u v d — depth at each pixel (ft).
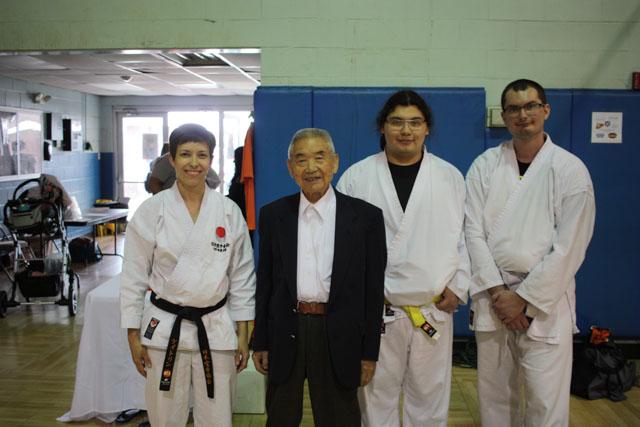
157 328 5.78
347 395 5.69
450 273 6.23
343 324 5.55
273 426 5.78
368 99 11.06
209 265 5.81
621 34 11.25
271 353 5.73
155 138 32.53
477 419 8.69
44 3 11.82
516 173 6.65
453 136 11.11
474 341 11.47
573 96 10.98
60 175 27.35
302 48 11.52
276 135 11.18
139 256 5.94
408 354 6.48
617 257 11.15
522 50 11.35
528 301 6.17
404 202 6.41
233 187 12.75
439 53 11.41
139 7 11.66
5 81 22.50
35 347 12.37
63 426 8.52
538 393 6.30
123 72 21.62
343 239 5.62
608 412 8.91
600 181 11.09
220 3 11.53
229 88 27.58
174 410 5.88
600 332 9.77
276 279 5.77
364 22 11.43
